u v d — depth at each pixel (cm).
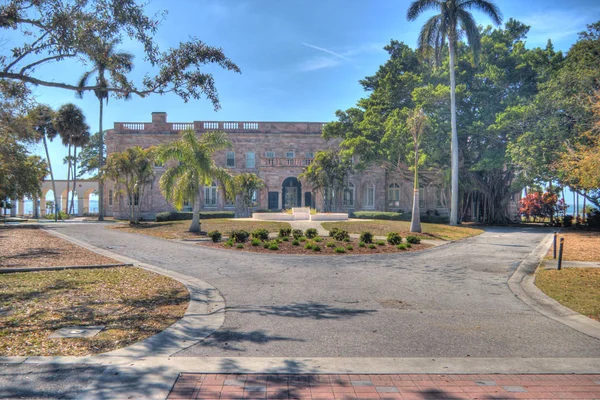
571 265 1519
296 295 1013
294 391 483
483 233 3058
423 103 3734
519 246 2202
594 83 2992
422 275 1338
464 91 3900
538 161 3250
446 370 554
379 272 1378
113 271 1279
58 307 842
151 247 1961
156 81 1148
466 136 4166
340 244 2086
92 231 2862
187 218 3812
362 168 4381
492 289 1136
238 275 1275
